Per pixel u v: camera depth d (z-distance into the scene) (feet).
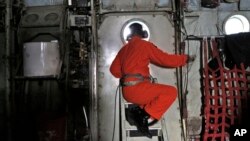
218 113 15.61
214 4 16.03
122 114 15.20
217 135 15.43
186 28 16.22
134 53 13.78
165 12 16.34
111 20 16.26
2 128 16.08
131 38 14.74
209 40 15.99
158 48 15.02
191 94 16.12
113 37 16.21
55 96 15.90
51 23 15.78
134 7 16.11
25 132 15.90
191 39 16.17
